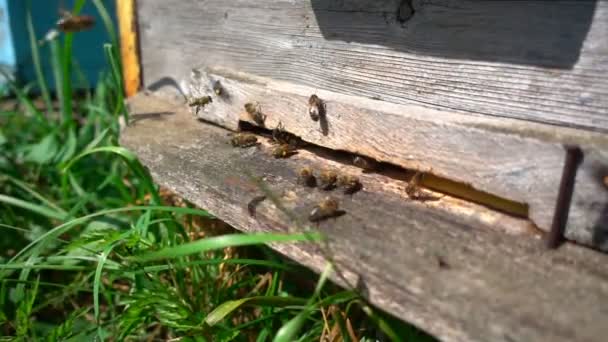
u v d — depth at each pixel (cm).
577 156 13
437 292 12
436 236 14
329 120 19
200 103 25
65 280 25
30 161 33
